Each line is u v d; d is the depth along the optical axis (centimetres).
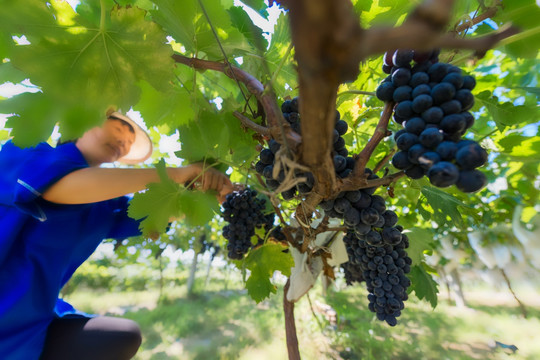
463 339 566
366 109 183
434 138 65
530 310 789
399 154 73
